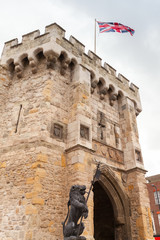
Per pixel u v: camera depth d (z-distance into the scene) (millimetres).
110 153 12898
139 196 12266
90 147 10508
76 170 9398
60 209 8984
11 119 11141
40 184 8602
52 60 11570
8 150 10133
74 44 13172
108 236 14242
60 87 11711
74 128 10602
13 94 12094
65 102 11617
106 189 12180
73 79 12336
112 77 15523
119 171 12938
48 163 9305
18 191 8805
